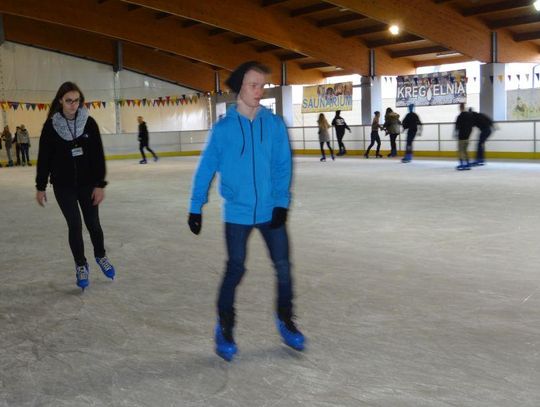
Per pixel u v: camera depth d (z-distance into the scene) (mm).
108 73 23375
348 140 20234
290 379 2566
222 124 2684
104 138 22422
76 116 3793
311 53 18891
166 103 24516
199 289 4035
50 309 3678
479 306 3455
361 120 21688
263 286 4031
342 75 22328
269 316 3414
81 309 3660
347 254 4898
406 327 3152
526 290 3742
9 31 20891
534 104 17641
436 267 4383
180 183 11789
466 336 2990
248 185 2686
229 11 17141
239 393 2447
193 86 24984
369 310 3451
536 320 3195
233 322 2816
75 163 3836
